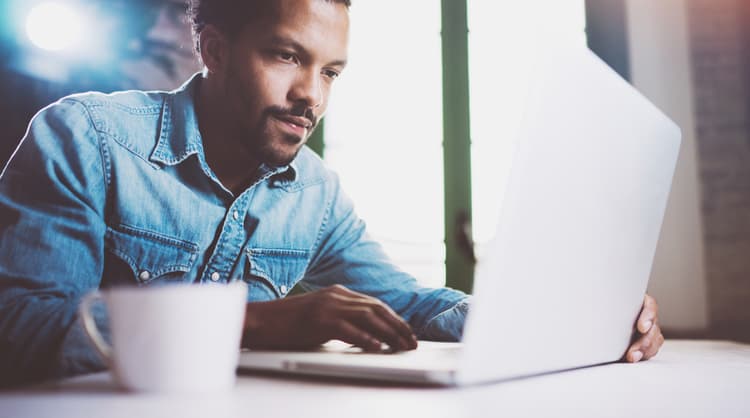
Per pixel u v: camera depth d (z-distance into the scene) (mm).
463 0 2896
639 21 2924
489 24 2936
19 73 2490
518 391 429
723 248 2830
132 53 2598
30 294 748
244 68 1003
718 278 2820
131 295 386
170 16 2635
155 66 2615
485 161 2879
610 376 523
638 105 526
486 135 2895
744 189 2842
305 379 469
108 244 975
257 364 496
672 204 2869
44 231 825
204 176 1046
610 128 488
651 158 562
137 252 994
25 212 829
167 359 388
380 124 3006
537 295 447
